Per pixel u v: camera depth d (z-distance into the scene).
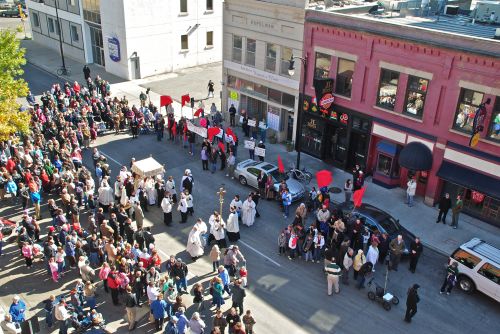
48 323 16.27
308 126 29.67
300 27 27.95
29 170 24.27
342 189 26.14
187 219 23.05
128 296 15.94
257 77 31.81
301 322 17.00
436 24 26.52
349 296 18.41
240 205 22.62
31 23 53.88
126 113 32.91
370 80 25.45
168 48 44.28
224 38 33.16
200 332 14.91
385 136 25.69
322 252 20.70
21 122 24.61
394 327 16.94
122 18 40.38
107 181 23.44
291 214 23.80
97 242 18.86
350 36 25.56
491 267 17.72
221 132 30.12
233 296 16.69
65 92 35.94
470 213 23.72
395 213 23.89
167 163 28.75
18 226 21.16
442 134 23.23
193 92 40.31
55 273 18.41
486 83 21.11
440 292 18.67
